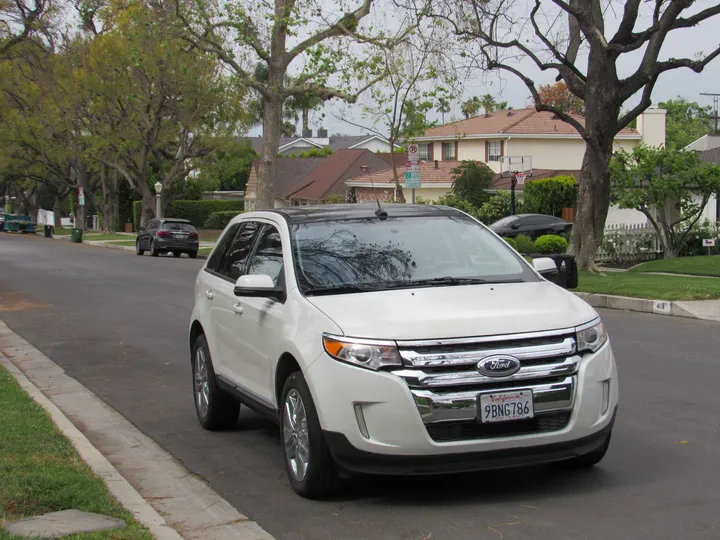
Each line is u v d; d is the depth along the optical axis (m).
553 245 24.36
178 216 72.75
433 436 5.30
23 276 27.47
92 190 83.69
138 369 11.66
